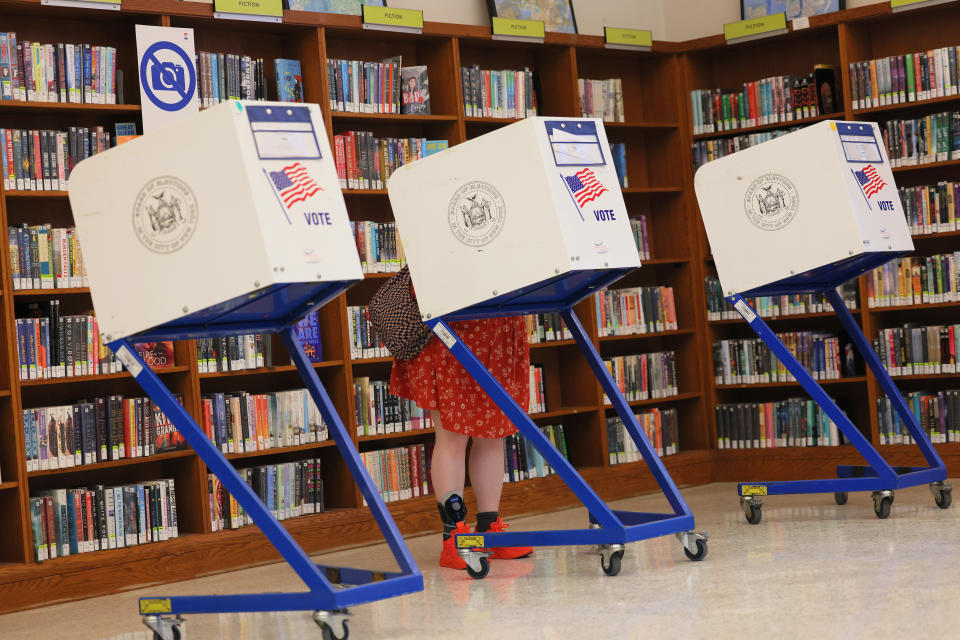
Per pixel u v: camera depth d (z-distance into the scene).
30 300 4.19
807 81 5.59
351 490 4.64
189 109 4.35
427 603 3.22
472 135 5.39
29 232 3.97
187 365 4.22
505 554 3.84
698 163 5.86
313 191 2.70
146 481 4.34
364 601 2.69
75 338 4.05
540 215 3.26
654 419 5.66
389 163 4.89
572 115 5.45
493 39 5.20
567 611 2.98
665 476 3.60
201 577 4.12
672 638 2.62
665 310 5.81
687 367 5.90
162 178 2.70
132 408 4.14
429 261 3.49
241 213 2.57
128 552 3.97
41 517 3.85
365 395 4.73
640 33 5.72
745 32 5.68
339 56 5.02
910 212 5.32
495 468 3.85
